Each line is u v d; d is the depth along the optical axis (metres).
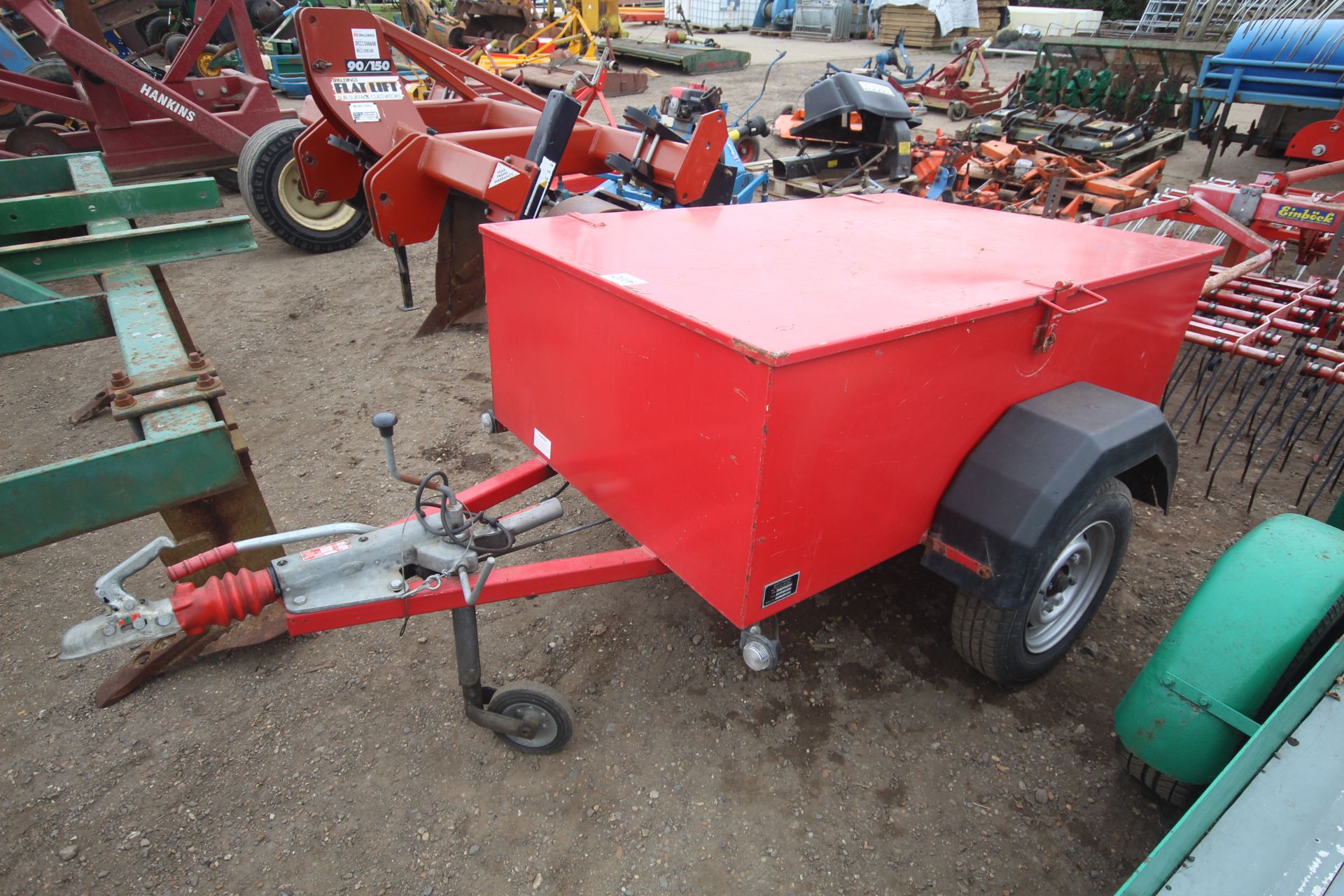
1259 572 1.94
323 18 4.54
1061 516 2.04
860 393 1.75
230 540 2.57
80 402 4.67
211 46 13.88
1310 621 1.83
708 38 20.33
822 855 2.14
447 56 5.32
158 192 4.01
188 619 1.87
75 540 3.45
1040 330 2.12
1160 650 1.99
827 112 7.57
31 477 1.79
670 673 2.73
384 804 2.28
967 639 2.45
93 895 2.04
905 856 2.14
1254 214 4.93
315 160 5.45
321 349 5.32
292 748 2.46
